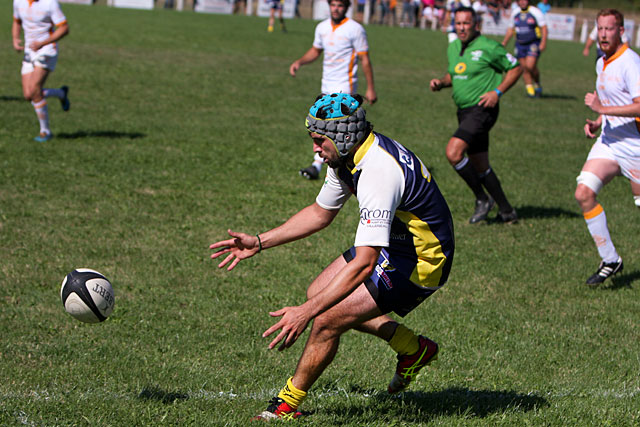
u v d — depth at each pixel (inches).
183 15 2918.3
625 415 348.2
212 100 1298.0
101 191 735.1
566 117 1363.2
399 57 2127.2
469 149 700.7
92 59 1657.2
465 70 675.4
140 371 385.7
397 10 3582.7
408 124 1198.9
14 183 739.4
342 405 357.1
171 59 1759.4
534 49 1555.1
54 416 324.2
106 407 334.6
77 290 324.8
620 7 4643.2
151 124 1069.1
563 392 381.1
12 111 1090.7
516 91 1656.0
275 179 828.0
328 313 319.9
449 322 478.6
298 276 552.1
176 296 499.8
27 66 912.9
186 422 321.4
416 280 322.0
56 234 606.5
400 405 360.2
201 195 745.6
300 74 1688.0
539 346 445.7
